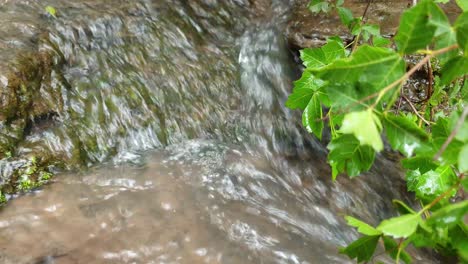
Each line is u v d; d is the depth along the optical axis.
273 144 3.44
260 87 3.88
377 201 3.07
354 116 0.73
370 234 1.00
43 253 2.20
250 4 4.86
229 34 4.43
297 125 3.61
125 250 2.26
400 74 0.82
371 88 0.84
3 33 3.35
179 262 2.22
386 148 3.52
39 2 3.82
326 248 2.50
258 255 2.34
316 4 3.58
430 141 0.95
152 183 2.80
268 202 2.83
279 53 4.23
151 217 2.51
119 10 4.00
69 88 3.23
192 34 4.21
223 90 3.77
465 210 0.81
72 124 3.05
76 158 2.89
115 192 2.68
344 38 4.12
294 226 2.64
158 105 3.42
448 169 1.32
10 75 2.96
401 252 1.04
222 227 2.51
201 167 3.03
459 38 0.80
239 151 3.29
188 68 3.82
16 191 2.59
